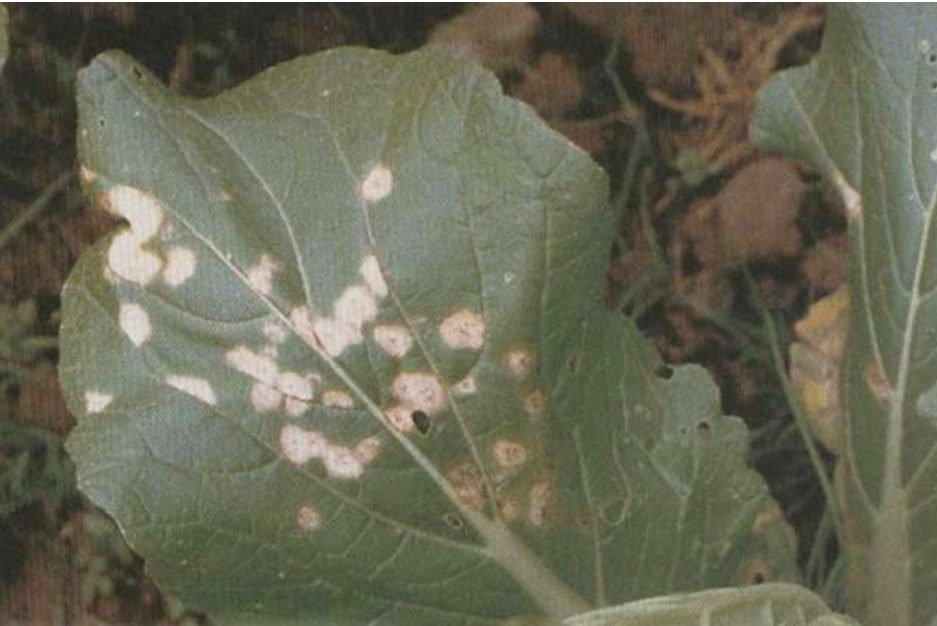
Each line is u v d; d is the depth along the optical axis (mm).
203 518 668
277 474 671
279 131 675
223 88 799
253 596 674
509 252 673
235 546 671
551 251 673
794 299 820
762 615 638
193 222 672
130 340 669
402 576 678
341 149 674
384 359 674
